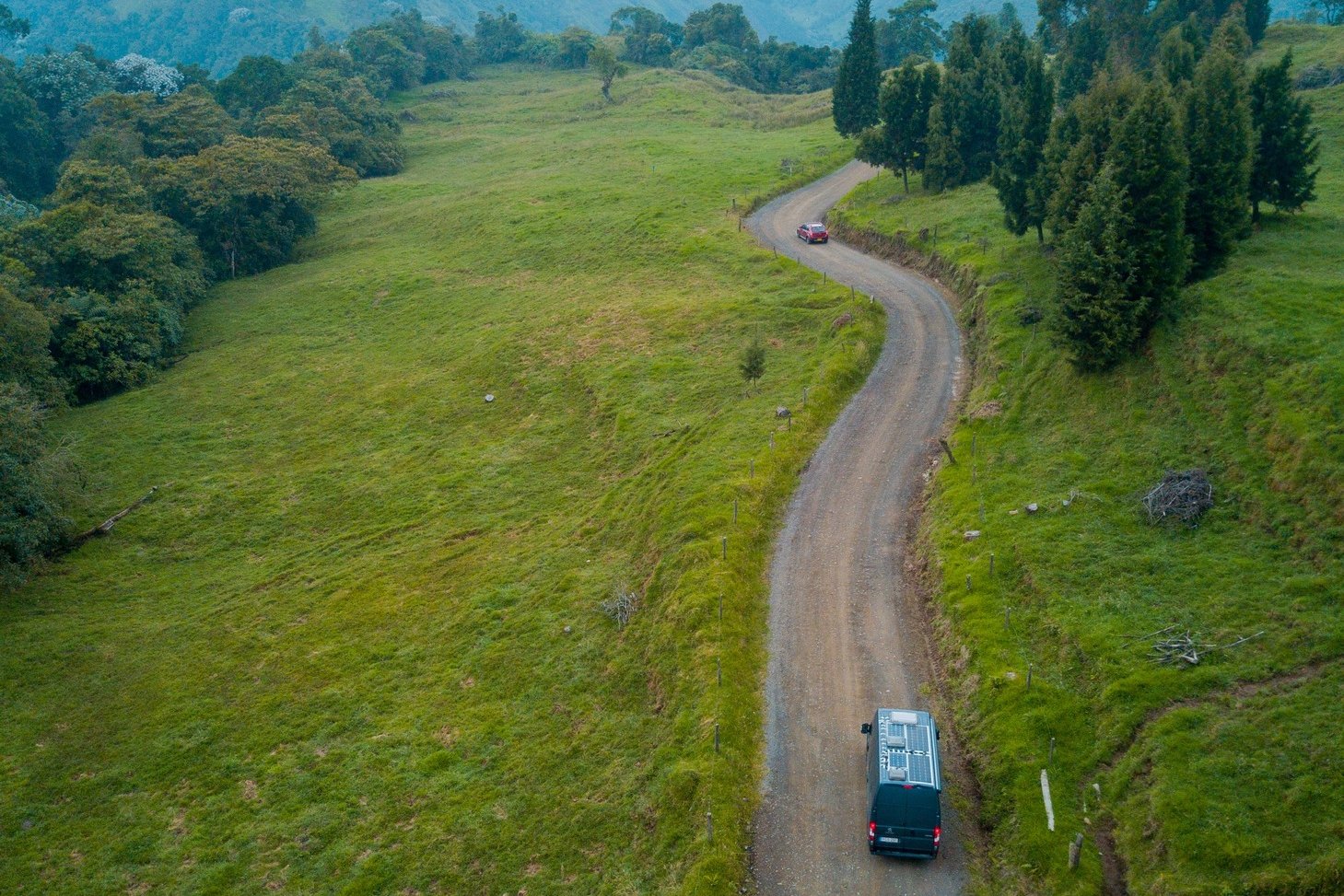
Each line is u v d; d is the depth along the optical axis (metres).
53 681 42.75
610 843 28.56
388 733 36.41
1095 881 23.08
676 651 34.09
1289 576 29.25
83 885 32.12
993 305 54.44
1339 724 23.97
